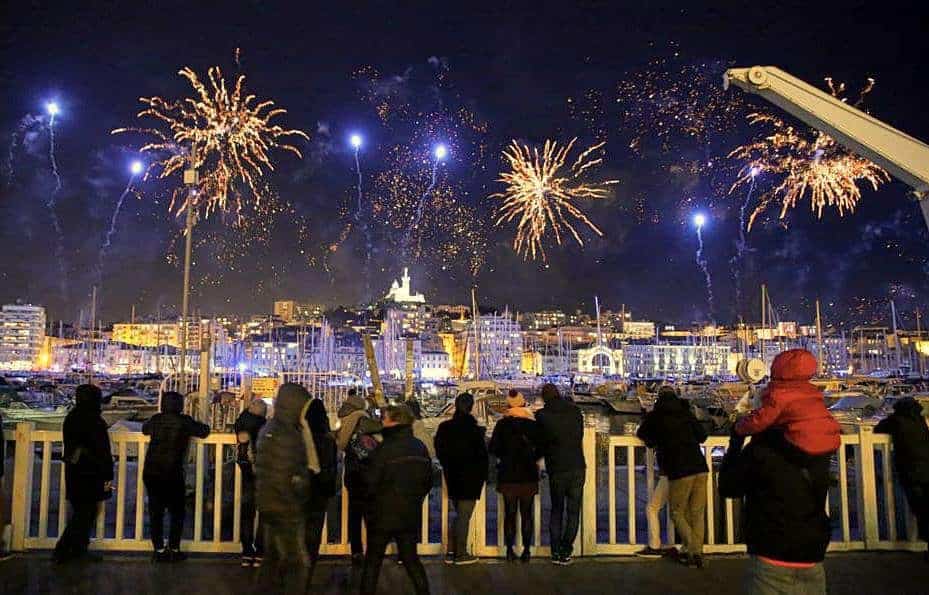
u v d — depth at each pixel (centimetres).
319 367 7025
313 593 679
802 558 439
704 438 786
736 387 4753
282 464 580
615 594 682
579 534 815
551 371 14712
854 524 1006
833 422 453
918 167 848
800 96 880
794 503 442
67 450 759
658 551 808
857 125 866
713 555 812
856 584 709
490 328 14000
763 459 452
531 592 686
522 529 785
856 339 13688
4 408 3098
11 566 745
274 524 582
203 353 1521
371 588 606
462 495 765
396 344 11112
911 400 826
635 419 4159
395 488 607
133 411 2567
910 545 832
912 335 13388
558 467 779
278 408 593
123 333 16188
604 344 15062
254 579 651
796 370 461
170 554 764
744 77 882
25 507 803
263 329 13838
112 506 1091
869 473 844
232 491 1084
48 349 14338
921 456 794
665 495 809
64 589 678
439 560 790
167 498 766
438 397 4256
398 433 621
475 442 771
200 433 787
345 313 18588
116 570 736
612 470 831
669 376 13912
